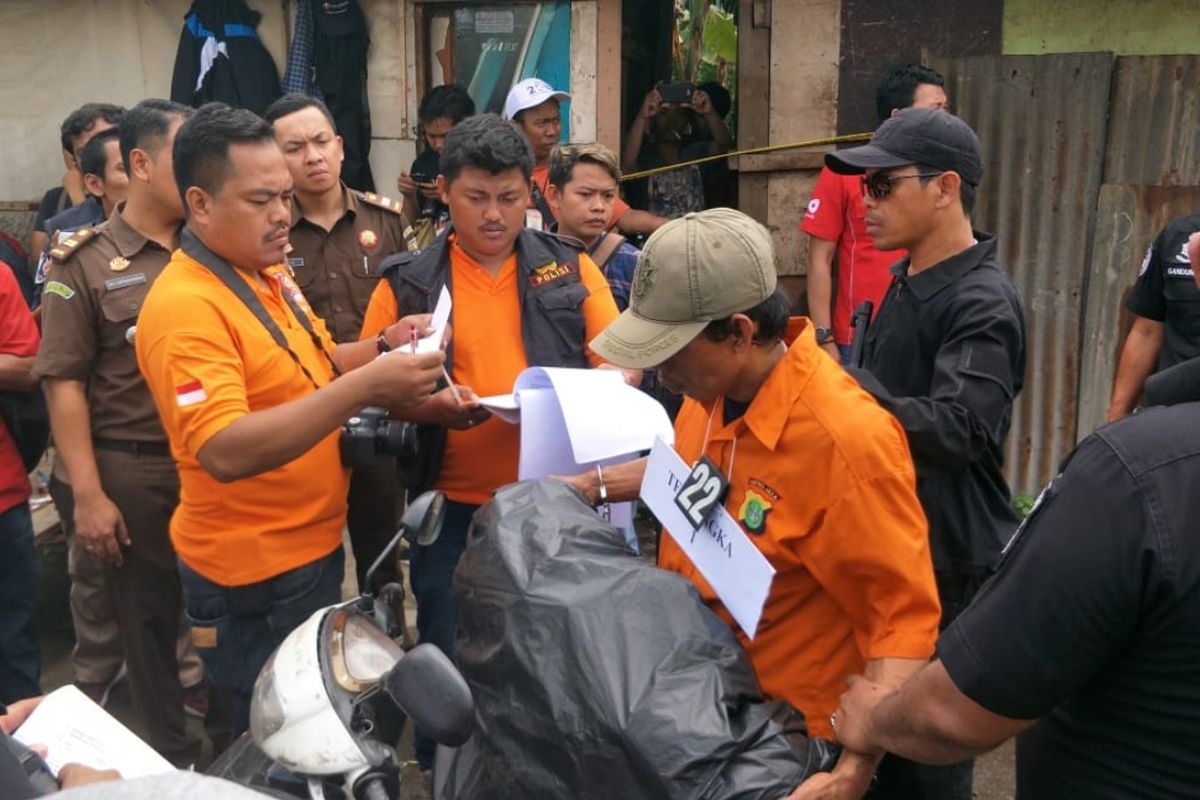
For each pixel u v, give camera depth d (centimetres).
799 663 212
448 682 175
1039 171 511
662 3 748
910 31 513
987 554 258
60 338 336
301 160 386
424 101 530
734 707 182
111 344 342
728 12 809
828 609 210
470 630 200
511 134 302
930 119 267
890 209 269
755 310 197
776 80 525
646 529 543
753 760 177
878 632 199
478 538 210
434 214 520
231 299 266
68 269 339
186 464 273
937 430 240
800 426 197
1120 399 409
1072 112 504
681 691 179
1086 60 498
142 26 584
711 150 599
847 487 193
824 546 198
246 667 285
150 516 349
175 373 253
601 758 177
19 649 364
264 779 223
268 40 571
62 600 490
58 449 350
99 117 474
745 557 198
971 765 254
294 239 398
